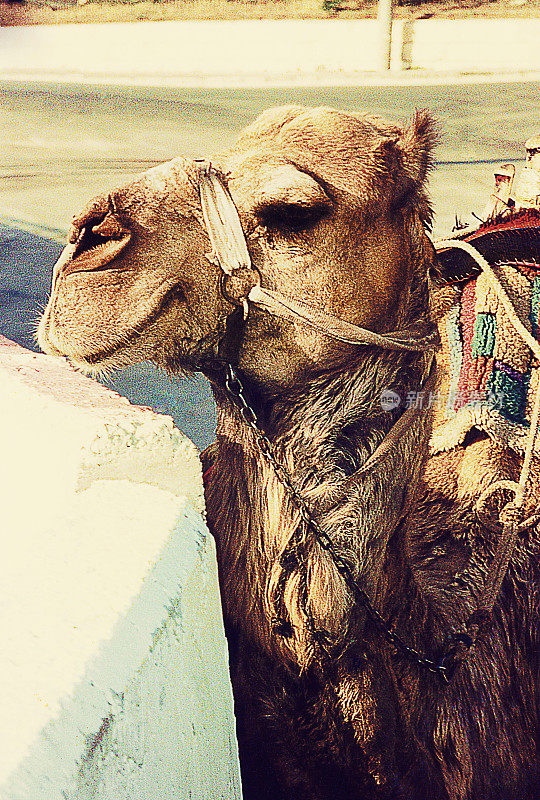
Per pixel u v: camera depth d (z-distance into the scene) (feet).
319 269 6.82
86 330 6.41
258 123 7.23
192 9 57.77
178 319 6.66
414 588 7.58
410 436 7.52
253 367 7.11
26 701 2.84
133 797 3.21
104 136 36.19
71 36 55.01
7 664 2.99
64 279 6.48
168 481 4.27
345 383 7.30
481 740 7.59
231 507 7.68
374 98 41.78
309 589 7.23
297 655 7.34
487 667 7.63
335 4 54.44
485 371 7.48
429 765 7.47
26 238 24.91
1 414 4.83
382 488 7.41
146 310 6.47
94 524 3.75
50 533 3.68
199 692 3.98
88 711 2.90
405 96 42.16
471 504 7.61
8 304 19.86
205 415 15.72
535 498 7.30
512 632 7.78
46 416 4.54
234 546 7.63
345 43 50.72
